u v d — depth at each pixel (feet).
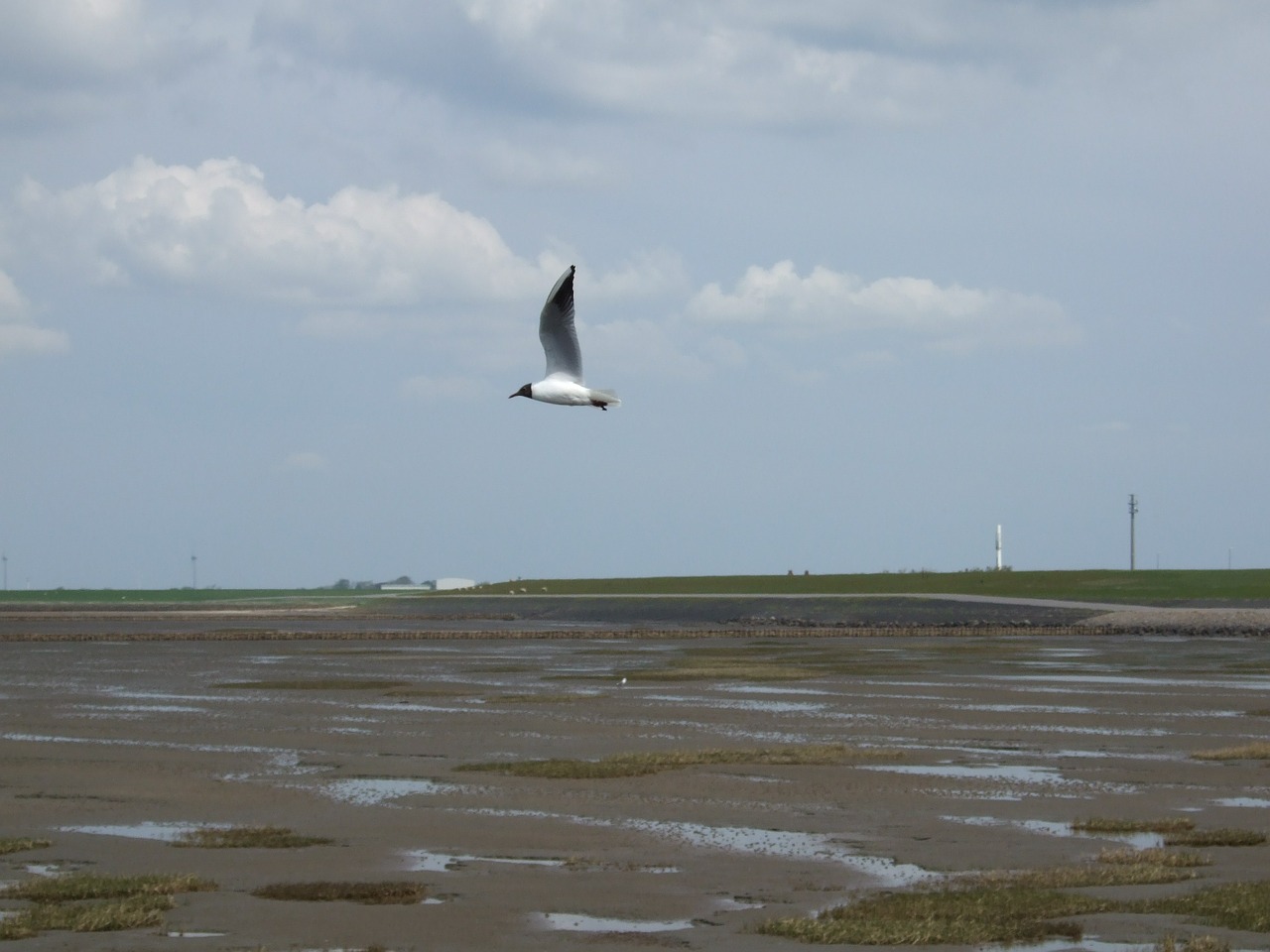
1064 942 64.95
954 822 96.17
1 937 66.23
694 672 224.74
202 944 65.51
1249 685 197.77
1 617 499.10
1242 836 90.33
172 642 329.11
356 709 169.48
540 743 138.00
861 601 478.18
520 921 69.92
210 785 112.57
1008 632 361.92
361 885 77.71
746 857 85.30
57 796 107.76
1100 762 123.54
